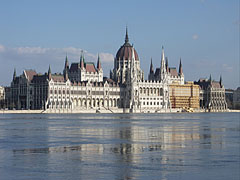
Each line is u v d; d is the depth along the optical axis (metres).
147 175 71.56
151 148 103.12
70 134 143.00
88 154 92.75
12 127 180.00
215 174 72.44
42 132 152.00
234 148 103.56
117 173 72.94
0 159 86.25
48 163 81.69
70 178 69.38
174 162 83.00
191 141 119.81
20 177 70.00
